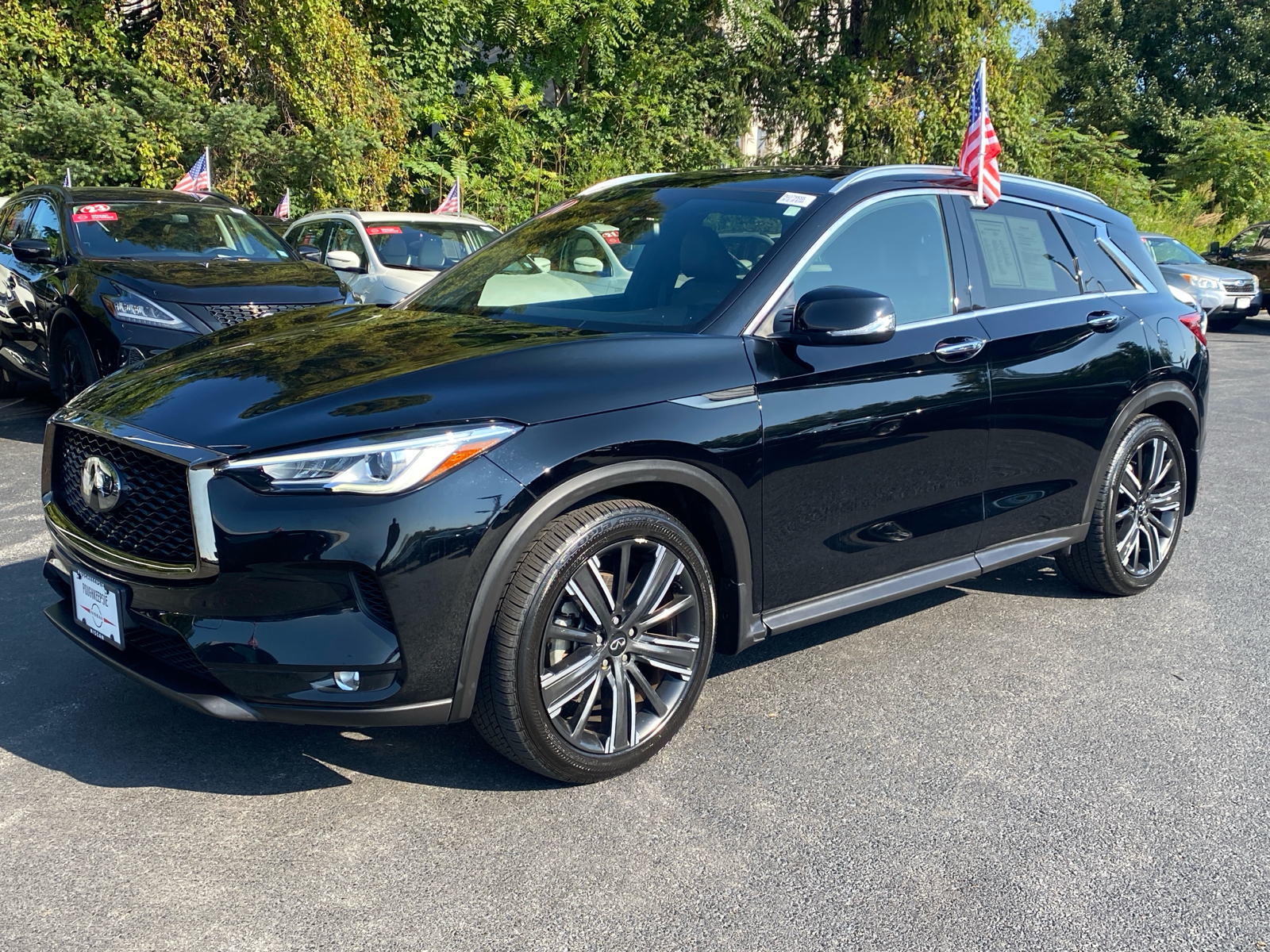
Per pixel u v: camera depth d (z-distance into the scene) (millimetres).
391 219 10828
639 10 19750
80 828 2613
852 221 3518
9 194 12398
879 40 21578
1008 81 22516
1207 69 39594
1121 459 4367
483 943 2258
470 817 2748
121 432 2734
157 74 13875
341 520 2475
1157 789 3021
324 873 2479
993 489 3859
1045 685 3723
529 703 2725
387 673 2557
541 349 2908
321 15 14164
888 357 3416
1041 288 4105
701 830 2730
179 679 2643
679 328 3188
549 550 2699
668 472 2891
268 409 2654
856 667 3842
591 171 18203
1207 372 4785
